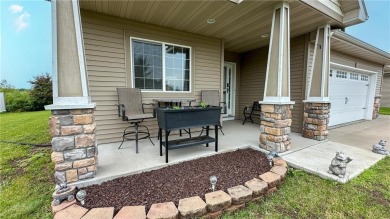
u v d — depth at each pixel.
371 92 7.44
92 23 3.36
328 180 2.30
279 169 2.34
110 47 3.55
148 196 1.83
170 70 4.30
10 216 1.62
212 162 2.71
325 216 1.69
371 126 5.90
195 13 3.37
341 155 2.33
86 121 2.00
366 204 1.85
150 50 4.02
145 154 2.93
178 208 1.57
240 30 4.26
